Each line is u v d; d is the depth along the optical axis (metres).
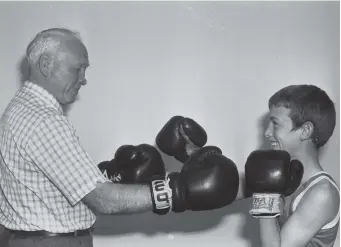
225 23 3.11
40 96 1.90
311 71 3.09
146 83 3.10
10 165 1.83
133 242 3.10
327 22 3.11
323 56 3.10
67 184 1.74
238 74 3.10
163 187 1.77
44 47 1.89
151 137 3.08
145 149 2.34
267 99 3.08
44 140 1.76
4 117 1.92
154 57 3.10
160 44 3.11
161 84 3.10
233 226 3.08
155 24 3.11
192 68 3.10
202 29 3.11
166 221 3.10
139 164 2.30
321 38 3.11
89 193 1.75
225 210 3.10
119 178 2.32
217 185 1.77
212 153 1.94
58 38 1.91
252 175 1.84
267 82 3.09
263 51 3.10
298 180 1.87
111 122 3.10
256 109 3.08
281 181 1.80
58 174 1.75
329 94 3.08
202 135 2.31
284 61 3.10
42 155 1.76
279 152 1.87
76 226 1.87
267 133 2.09
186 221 3.10
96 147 3.09
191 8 3.12
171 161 3.06
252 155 1.88
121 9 3.12
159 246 3.09
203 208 1.80
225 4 3.11
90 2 3.11
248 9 3.12
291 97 2.03
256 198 1.85
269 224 1.89
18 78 3.09
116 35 3.11
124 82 3.10
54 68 1.89
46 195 1.82
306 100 2.02
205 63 3.10
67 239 1.84
